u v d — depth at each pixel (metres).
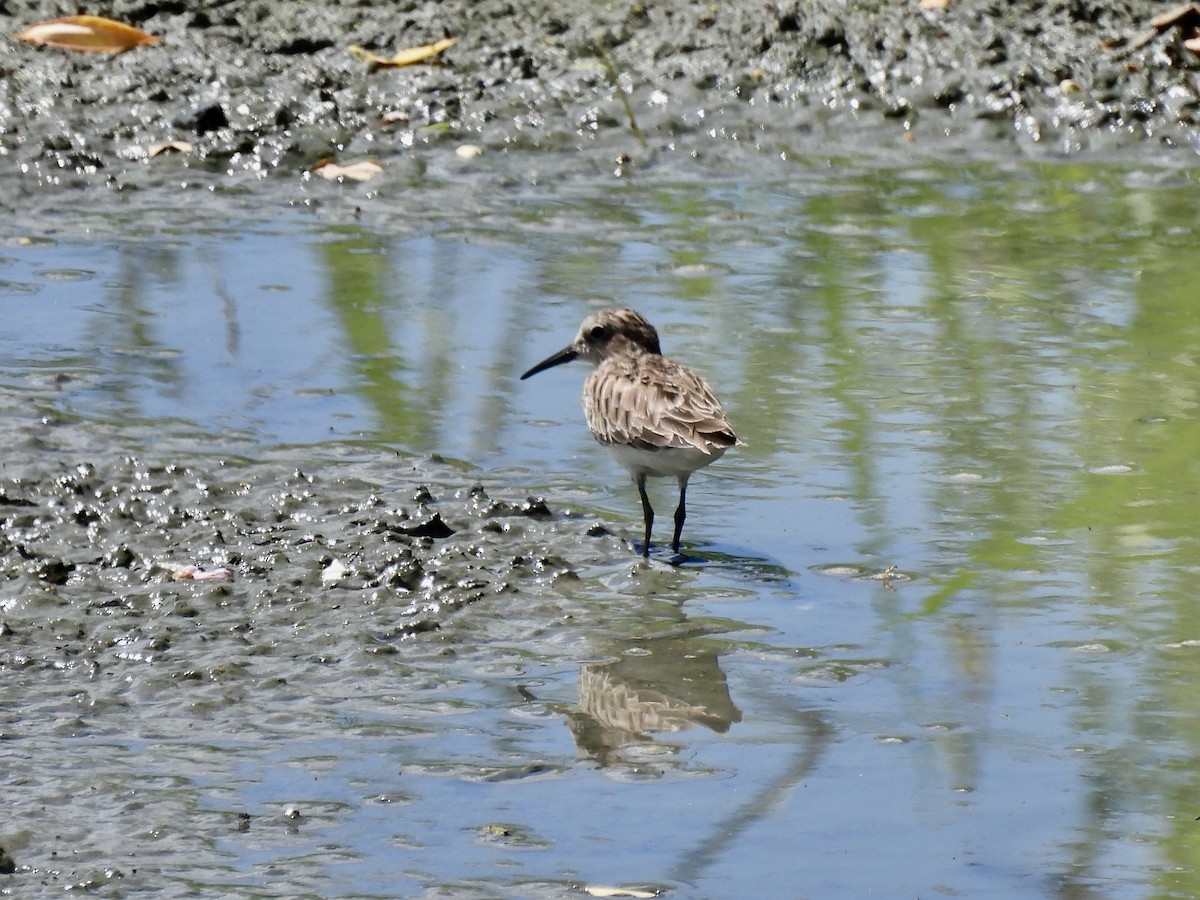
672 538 11.56
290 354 14.41
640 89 20.11
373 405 13.55
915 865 7.86
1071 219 17.53
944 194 18.20
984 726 9.13
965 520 11.73
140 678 9.51
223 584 10.62
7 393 13.41
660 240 17.06
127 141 18.94
